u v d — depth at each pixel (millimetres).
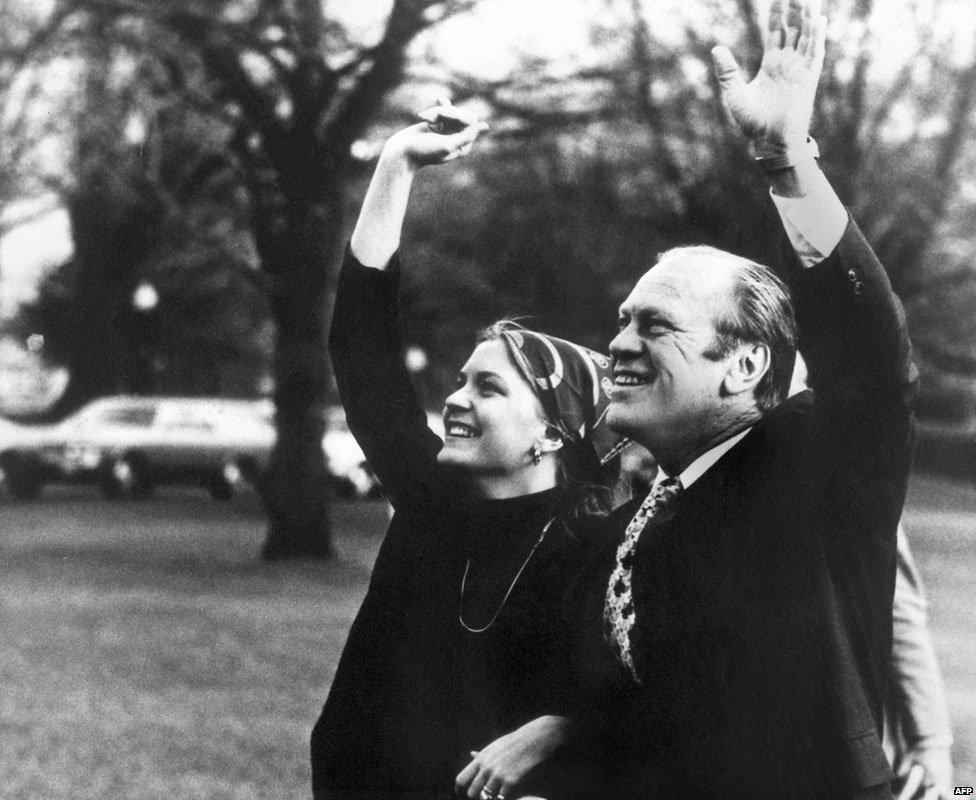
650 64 14781
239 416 31875
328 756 2391
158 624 13055
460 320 23172
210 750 7566
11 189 20484
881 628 2006
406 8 15914
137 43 16922
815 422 1993
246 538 22484
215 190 21875
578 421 2373
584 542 2291
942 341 17953
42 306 40812
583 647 2172
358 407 2430
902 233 16094
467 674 2305
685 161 14891
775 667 1982
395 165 2389
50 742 7746
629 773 2057
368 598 2418
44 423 36312
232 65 16703
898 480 1977
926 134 15914
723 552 2025
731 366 2064
